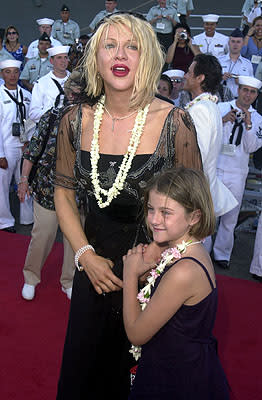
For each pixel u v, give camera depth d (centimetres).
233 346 343
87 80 206
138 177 195
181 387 170
